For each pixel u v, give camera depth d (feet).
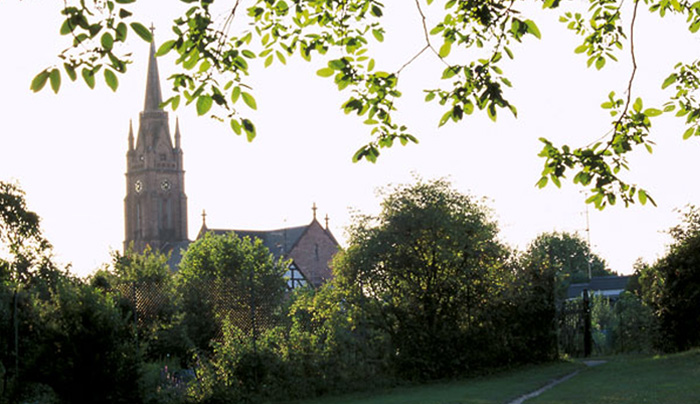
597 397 54.03
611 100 26.89
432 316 84.69
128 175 476.13
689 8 30.45
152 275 106.93
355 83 25.95
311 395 70.03
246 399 65.67
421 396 63.93
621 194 26.81
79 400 55.42
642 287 103.71
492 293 90.33
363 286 85.40
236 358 67.21
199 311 80.38
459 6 25.80
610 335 125.59
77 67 18.76
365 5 26.37
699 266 93.56
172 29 22.39
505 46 25.02
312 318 79.10
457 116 25.59
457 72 25.21
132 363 57.72
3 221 129.18
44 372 55.01
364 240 86.12
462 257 88.43
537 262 96.43
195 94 22.77
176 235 471.62
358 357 76.48
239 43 24.50
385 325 81.71
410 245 86.48
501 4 24.35
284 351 70.64
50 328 56.24
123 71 18.92
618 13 31.09
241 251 152.76
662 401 49.39
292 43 27.02
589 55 32.14
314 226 314.55
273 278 146.92
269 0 25.49
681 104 33.86
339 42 26.89
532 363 94.38
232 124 23.12
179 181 474.49
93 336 56.29
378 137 26.89
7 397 54.95
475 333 87.10
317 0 25.86
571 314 114.01
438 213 85.92
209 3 21.95
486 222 90.89
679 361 77.97
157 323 76.38
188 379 67.92
